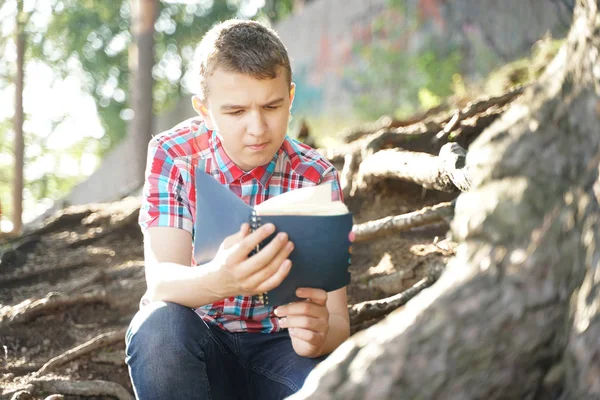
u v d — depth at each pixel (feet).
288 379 7.79
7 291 15.10
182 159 8.11
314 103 47.06
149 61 40.78
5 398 10.61
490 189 5.29
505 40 35.14
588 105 5.12
